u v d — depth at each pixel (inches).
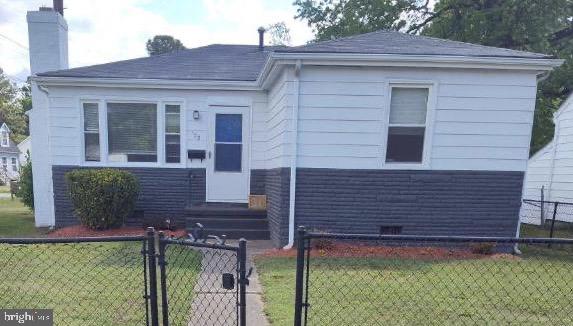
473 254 222.7
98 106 291.4
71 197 265.7
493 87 229.0
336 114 229.8
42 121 314.8
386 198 234.2
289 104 227.0
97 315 123.2
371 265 191.3
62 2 335.9
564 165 386.9
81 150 292.7
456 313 131.3
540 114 498.9
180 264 177.0
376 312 130.3
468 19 482.9
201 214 270.7
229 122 303.1
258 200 284.0
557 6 465.1
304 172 232.8
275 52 215.8
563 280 171.0
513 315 131.0
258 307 133.3
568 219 377.7
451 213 235.1
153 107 296.7
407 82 227.6
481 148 232.7
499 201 235.3
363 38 260.4
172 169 301.6
